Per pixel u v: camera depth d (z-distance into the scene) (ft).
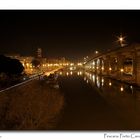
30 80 192.95
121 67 227.81
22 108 75.31
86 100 111.55
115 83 189.16
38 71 386.52
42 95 95.35
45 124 67.21
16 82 172.96
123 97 117.60
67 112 85.20
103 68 339.77
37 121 67.00
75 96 124.67
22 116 69.15
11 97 89.92
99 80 225.15
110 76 263.08
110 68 289.94
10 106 77.87
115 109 89.45
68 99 115.03
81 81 216.74
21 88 124.16
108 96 122.21
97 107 94.17
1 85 146.92
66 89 155.94
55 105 87.66
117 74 231.71
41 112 72.79
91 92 139.64
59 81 217.36
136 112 84.12
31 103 79.66
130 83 173.27
